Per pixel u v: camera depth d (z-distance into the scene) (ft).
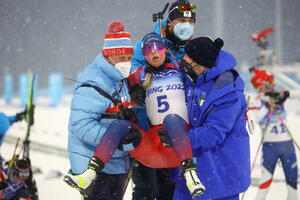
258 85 86.53
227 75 49.57
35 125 190.90
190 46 50.01
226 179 49.49
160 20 59.16
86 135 50.03
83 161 51.01
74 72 460.14
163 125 48.85
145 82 52.21
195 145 48.42
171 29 58.59
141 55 58.49
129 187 95.45
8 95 304.09
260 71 87.86
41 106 286.87
